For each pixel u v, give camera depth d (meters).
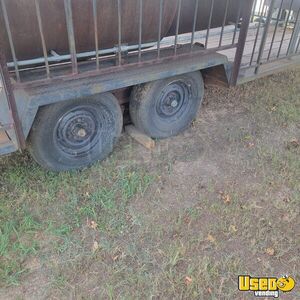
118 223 3.03
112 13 3.22
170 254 2.75
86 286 2.52
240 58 4.11
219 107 5.10
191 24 4.06
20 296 2.44
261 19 5.02
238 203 3.33
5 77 2.63
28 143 3.28
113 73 3.39
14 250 2.74
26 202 3.20
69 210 3.14
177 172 3.73
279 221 3.15
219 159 3.97
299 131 4.61
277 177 3.71
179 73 3.73
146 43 3.83
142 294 2.47
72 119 3.35
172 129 4.27
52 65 3.36
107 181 3.52
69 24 2.79
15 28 2.85
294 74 6.20
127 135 4.29
